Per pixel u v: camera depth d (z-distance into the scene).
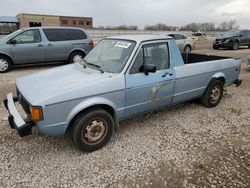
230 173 3.11
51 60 9.97
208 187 2.86
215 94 5.34
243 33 20.33
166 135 4.08
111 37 4.54
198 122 4.62
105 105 3.57
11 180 2.92
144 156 3.46
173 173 3.10
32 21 46.03
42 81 3.61
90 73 3.75
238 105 5.61
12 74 8.80
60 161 3.32
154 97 4.09
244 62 12.13
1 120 4.53
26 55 9.34
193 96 4.91
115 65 3.84
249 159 3.42
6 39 9.04
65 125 3.22
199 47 22.12
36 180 2.94
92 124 3.43
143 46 3.91
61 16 58.59
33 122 3.15
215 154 3.53
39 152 3.53
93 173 3.08
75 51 10.43
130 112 3.88
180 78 4.41
